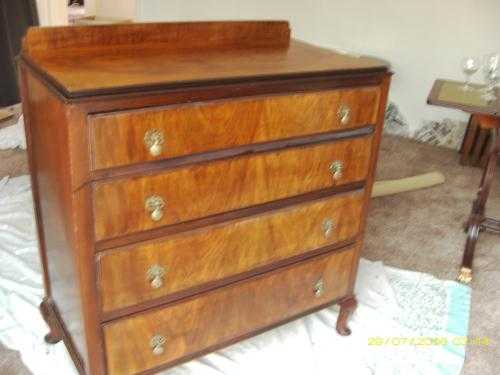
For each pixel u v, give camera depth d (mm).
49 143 1258
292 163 1426
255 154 1341
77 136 1062
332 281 1750
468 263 2342
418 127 4137
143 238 1257
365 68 1439
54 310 1682
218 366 1728
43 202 1487
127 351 1366
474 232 2391
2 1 3576
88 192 1128
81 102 1039
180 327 1437
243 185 1359
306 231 1573
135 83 1100
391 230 2723
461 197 3141
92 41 1393
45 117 1240
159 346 1413
